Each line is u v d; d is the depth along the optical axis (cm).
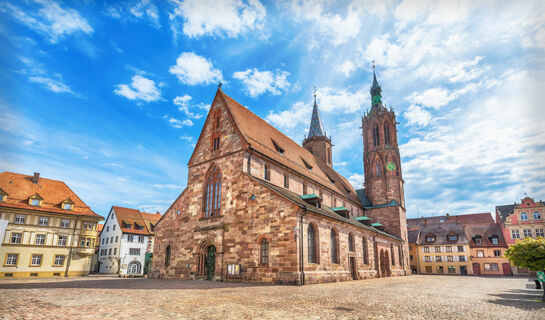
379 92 7506
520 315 1317
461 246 8044
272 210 3012
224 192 3478
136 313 1215
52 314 1160
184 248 3722
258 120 4422
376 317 1206
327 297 1783
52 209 5253
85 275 5466
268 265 2914
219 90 4003
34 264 4941
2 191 4872
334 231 3559
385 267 5012
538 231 7138
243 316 1188
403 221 6488
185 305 1423
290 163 4250
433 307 1493
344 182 6675
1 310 1212
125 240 7356
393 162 6775
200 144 4003
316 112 7350
